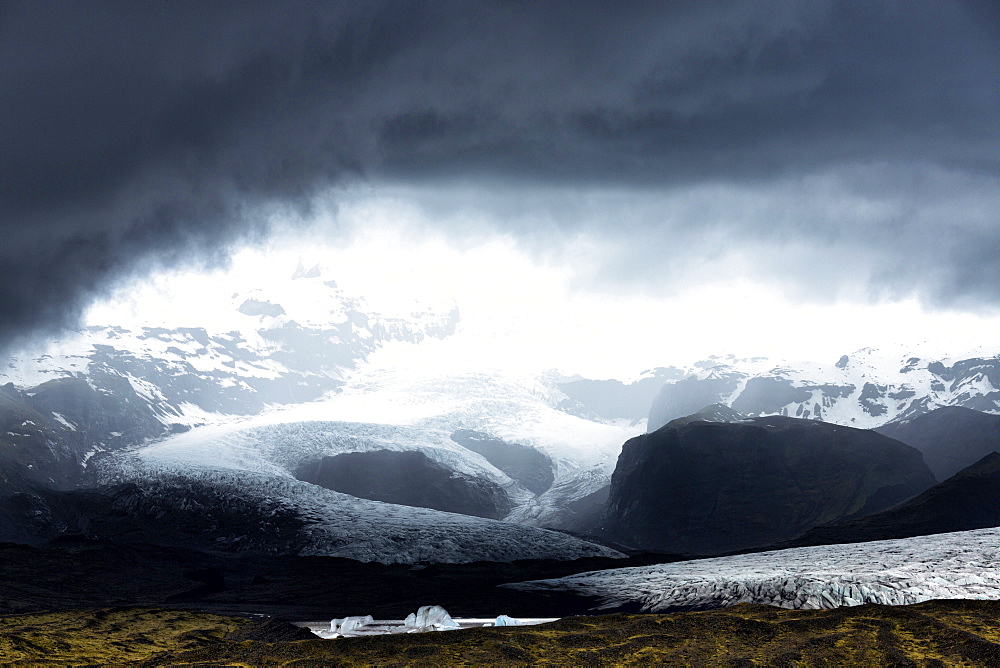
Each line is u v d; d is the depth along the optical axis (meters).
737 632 110.56
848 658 100.06
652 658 103.44
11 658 128.88
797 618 115.44
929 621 108.00
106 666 113.56
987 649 98.31
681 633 111.00
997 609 111.75
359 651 107.12
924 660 98.62
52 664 124.56
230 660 107.81
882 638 103.88
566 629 118.19
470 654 104.81
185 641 147.75
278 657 107.00
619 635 111.69
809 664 99.50
